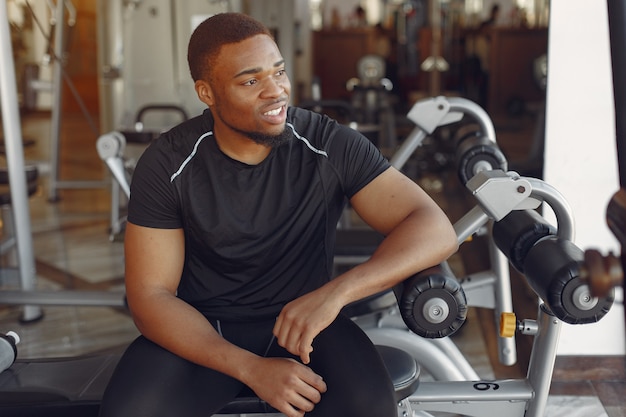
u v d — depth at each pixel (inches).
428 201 52.6
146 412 47.6
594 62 85.0
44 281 129.7
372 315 71.7
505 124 211.5
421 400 56.4
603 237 88.0
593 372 89.6
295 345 48.1
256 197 52.9
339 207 55.4
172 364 50.7
